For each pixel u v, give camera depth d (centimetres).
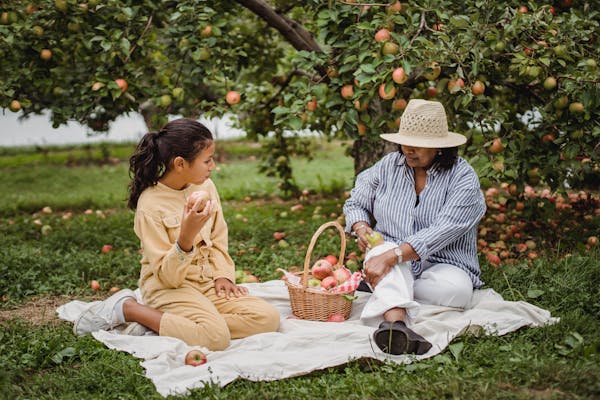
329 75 519
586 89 451
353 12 495
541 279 445
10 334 383
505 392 283
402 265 380
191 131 363
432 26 498
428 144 377
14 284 478
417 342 335
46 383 315
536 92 563
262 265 531
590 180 557
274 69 723
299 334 362
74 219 729
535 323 371
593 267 442
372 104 555
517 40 480
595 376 292
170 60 568
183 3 527
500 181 508
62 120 567
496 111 489
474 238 415
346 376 320
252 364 324
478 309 384
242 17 712
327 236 607
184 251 353
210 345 358
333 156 1287
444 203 396
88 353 349
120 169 1183
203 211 341
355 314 411
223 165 1127
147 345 349
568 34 463
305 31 615
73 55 596
